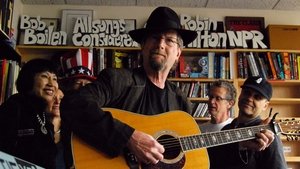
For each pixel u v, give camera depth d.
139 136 1.23
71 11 3.83
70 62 2.78
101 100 1.31
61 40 3.59
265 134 1.58
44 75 1.73
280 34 3.71
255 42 3.71
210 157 1.62
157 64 1.45
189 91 3.48
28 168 0.85
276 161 1.59
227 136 1.54
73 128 1.22
